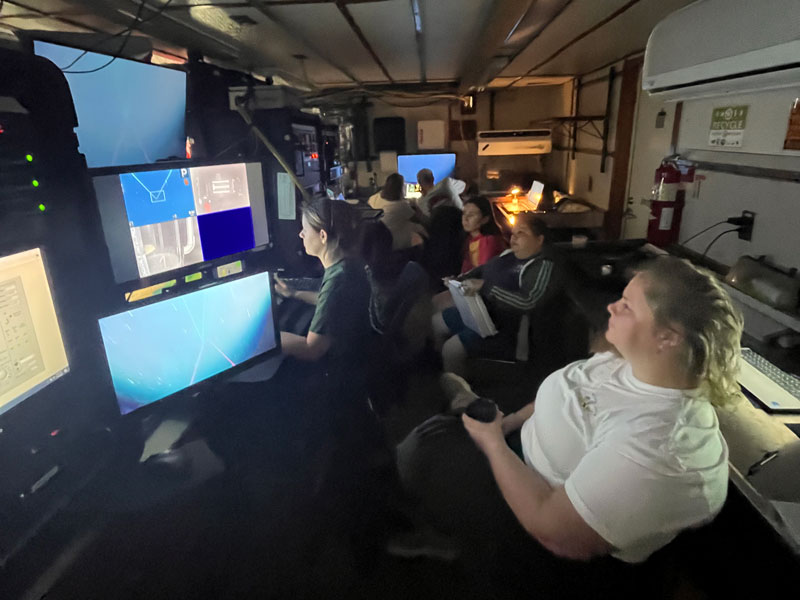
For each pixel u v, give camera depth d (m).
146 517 1.32
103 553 1.27
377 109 5.51
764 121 1.82
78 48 1.39
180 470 1.23
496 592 1.22
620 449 0.93
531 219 2.27
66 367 1.17
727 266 2.08
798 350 1.49
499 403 2.02
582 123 4.25
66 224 1.22
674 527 0.90
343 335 1.81
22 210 1.08
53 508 1.03
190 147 2.07
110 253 1.35
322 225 1.78
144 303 1.25
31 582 0.90
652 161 2.88
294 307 2.09
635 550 0.94
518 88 5.36
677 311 0.94
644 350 0.99
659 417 0.94
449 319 2.59
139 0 1.69
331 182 2.98
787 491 0.99
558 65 3.47
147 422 1.40
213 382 1.45
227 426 1.66
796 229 1.67
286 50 2.69
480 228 2.82
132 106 1.64
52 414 1.16
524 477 1.15
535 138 4.93
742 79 1.40
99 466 1.17
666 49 1.74
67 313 1.21
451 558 1.35
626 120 3.23
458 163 5.60
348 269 1.82
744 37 1.33
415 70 3.78
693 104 2.35
